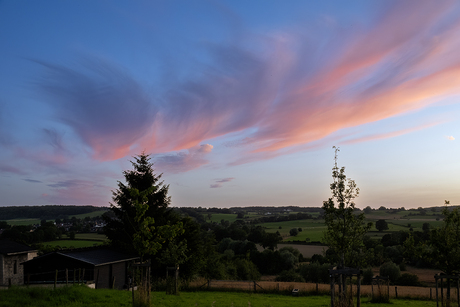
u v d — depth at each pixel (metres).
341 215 22.11
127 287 37.41
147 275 19.53
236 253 107.31
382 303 29.42
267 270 88.56
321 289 35.56
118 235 46.34
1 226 132.00
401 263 74.75
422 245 23.83
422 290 43.72
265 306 25.62
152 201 49.56
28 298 18.69
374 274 65.38
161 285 34.88
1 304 17.02
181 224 21.02
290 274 70.25
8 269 39.16
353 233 21.53
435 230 23.39
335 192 21.95
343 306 18.09
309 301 29.83
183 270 47.28
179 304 23.98
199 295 31.22
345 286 20.30
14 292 19.42
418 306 27.95
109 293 23.86
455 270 22.47
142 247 19.45
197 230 50.94
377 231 135.00
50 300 19.28
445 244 22.47
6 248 39.62
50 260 33.41
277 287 36.31
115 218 49.28
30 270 33.69
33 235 99.50
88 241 106.12
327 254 23.83
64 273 32.81
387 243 95.00
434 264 23.56
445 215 22.95
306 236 139.25
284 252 91.06
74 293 21.14
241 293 34.66
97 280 33.00
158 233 20.45
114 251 41.22
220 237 125.94
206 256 59.34
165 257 33.94
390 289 44.47
